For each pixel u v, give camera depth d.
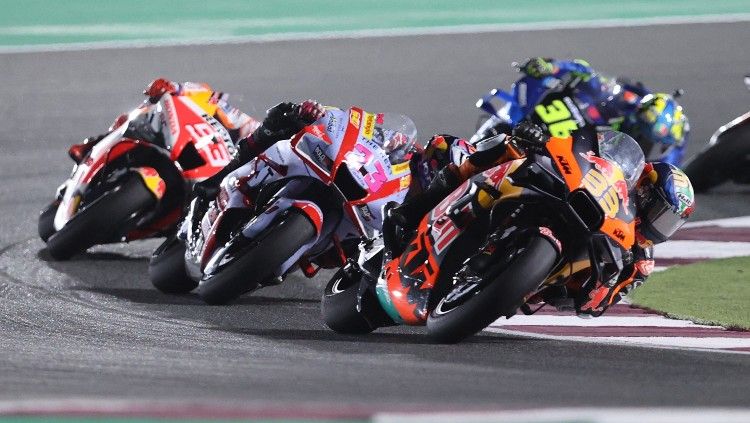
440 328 24.70
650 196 25.97
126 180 34.50
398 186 28.80
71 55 64.31
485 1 79.38
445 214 25.28
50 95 56.81
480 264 24.50
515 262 23.61
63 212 34.78
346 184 28.31
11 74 60.56
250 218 29.89
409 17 73.94
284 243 28.17
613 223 24.42
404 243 26.56
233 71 60.62
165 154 34.03
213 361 23.73
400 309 25.69
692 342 27.16
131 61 62.88
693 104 55.19
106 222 33.53
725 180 43.56
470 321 24.17
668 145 40.78
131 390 20.36
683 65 61.56
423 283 25.44
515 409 18.83
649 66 61.41
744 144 43.06
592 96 39.94
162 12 76.25
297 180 29.20
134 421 18.36
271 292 31.91
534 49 64.88
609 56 63.31
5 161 47.16
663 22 71.25
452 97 55.75
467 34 68.44
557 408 18.97
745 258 35.72
